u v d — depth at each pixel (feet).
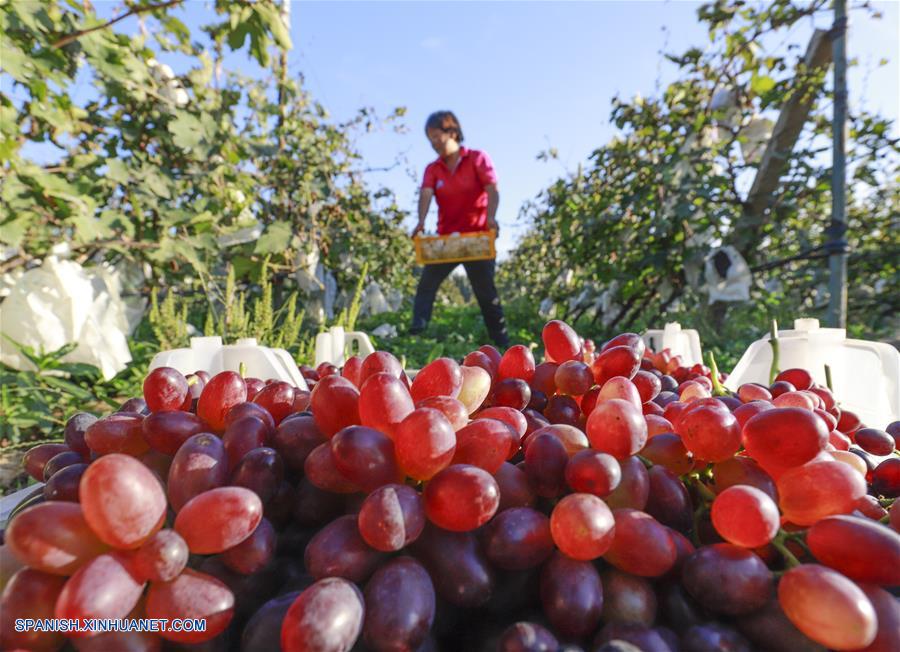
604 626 1.62
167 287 15.90
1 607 1.43
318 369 3.87
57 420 9.09
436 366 2.19
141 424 2.17
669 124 21.75
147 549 1.44
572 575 1.62
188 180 16.56
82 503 1.43
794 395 2.64
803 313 22.53
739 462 2.05
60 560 1.44
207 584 1.53
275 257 20.65
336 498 1.94
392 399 1.85
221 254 17.54
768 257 25.81
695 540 2.03
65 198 11.35
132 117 16.07
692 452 2.04
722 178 19.42
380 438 1.73
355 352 8.45
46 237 11.41
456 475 1.64
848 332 25.05
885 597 1.55
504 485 1.91
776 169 18.48
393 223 33.45
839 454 2.31
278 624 1.50
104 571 1.39
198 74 16.81
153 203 14.19
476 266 17.93
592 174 26.09
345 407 1.94
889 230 26.30
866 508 2.09
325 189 23.20
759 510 1.61
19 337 9.74
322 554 1.61
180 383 2.30
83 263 13.38
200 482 1.72
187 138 15.56
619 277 21.97
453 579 1.64
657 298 24.23
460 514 1.59
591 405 2.51
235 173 18.04
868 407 5.11
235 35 12.01
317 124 25.18
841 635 1.39
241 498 1.57
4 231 10.39
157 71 16.21
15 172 10.82
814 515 1.79
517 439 2.04
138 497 1.43
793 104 17.21
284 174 21.95
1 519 2.64
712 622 1.62
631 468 1.94
